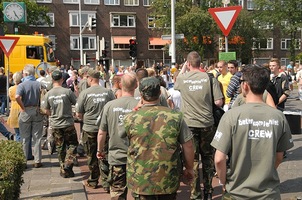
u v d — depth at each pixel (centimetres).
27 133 735
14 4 1808
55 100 654
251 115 279
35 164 730
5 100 1573
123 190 454
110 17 4744
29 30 4428
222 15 720
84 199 537
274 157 277
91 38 4684
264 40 4916
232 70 741
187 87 512
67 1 4609
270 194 274
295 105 1836
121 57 4762
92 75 603
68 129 662
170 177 320
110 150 458
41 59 2212
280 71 713
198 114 505
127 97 463
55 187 600
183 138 331
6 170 415
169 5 4362
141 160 321
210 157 519
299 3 4494
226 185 288
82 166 744
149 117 327
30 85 719
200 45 4378
